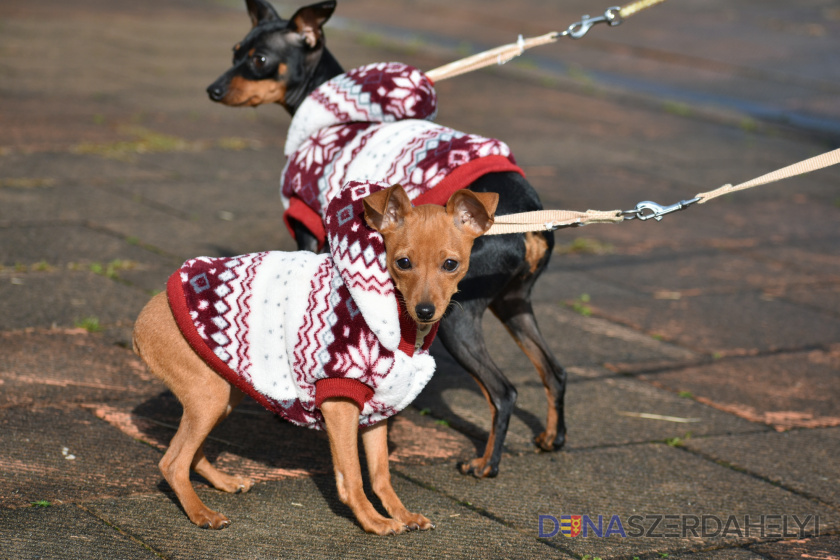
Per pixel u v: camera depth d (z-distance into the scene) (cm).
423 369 367
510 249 409
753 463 469
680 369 582
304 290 355
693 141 1238
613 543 384
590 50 1834
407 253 346
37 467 405
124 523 369
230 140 1042
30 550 344
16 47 1412
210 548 356
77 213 762
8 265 639
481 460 431
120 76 1300
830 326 673
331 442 365
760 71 1720
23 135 965
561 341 609
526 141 1155
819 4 2486
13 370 493
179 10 1969
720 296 721
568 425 496
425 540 375
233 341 359
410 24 1980
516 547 375
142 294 615
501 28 1988
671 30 2052
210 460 429
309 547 363
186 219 777
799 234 896
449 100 1345
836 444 495
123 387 489
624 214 378
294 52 542
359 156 445
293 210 474
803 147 1250
